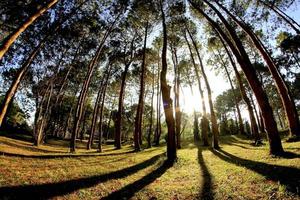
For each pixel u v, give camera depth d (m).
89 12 25.06
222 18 14.71
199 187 8.27
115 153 22.72
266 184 7.24
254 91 12.76
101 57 33.94
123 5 24.08
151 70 40.72
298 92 53.00
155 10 21.11
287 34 28.56
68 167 12.20
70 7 23.50
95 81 45.34
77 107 23.20
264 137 29.66
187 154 19.69
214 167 12.26
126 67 31.80
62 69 36.91
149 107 58.56
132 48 31.62
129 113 64.81
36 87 41.25
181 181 9.82
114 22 26.44
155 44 32.72
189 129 70.19
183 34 29.38
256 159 11.91
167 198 7.30
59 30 25.02
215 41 29.73
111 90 50.00
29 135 41.06
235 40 13.94
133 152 23.89
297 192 6.02
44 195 7.10
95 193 7.83
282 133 28.38
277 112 62.38
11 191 7.06
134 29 29.89
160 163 14.86
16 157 14.01
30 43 26.12
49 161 13.92
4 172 9.37
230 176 9.34
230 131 55.34
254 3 21.89
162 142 43.47
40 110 33.16
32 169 10.79
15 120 44.44
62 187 8.09
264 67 35.53
